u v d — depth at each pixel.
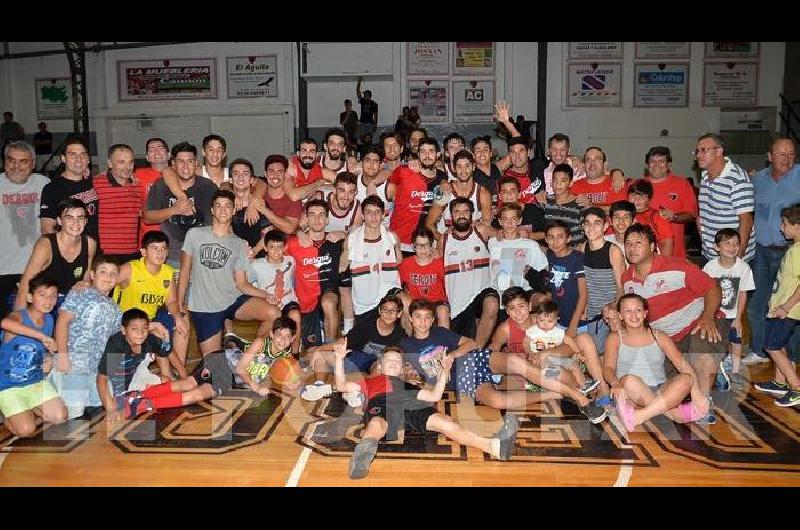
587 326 4.50
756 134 12.48
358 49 12.54
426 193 5.18
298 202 5.20
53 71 13.05
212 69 12.79
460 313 4.74
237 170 4.82
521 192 5.25
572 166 5.42
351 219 5.16
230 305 4.66
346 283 4.96
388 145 5.44
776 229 4.66
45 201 4.30
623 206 4.31
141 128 13.07
